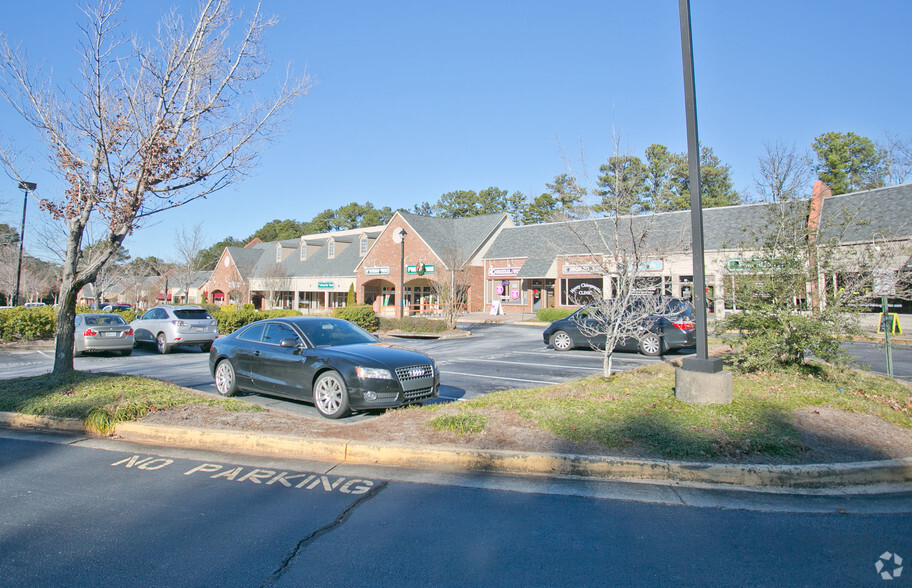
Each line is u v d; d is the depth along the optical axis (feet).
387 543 13.35
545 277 112.16
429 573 11.89
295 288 161.27
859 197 78.84
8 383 31.71
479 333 81.41
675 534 13.85
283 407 28.78
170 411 25.13
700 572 11.93
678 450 18.80
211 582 11.53
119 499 16.34
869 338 31.17
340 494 16.70
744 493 16.74
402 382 25.44
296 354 27.68
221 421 23.49
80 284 32.12
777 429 20.45
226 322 77.97
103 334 54.95
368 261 141.90
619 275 32.68
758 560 12.51
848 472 17.61
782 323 30.48
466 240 136.56
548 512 15.26
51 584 11.46
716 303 39.65
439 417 22.40
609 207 33.83
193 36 29.71
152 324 61.52
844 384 29.07
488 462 18.85
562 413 22.79
